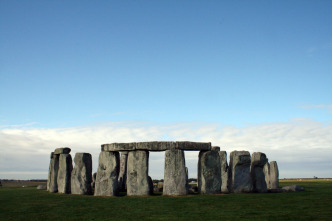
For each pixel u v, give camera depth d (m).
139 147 22.08
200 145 22.59
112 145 22.77
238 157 23.89
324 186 31.75
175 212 15.94
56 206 18.34
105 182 22.39
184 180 21.67
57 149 26.23
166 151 21.92
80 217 15.24
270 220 13.76
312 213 14.98
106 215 15.61
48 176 29.12
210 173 22.44
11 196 23.36
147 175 22.06
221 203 18.17
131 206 17.78
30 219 15.00
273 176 29.14
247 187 23.72
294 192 23.81
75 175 23.84
